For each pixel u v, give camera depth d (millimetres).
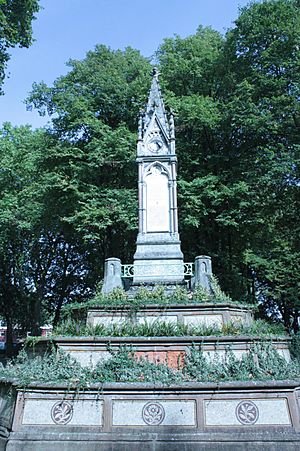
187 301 13062
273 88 24641
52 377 9391
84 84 27891
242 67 26609
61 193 26031
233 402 8594
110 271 16234
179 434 8367
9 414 9102
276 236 26719
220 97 28938
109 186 26531
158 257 16500
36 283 38500
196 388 8703
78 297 38031
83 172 25172
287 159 22281
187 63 28062
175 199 17438
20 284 39062
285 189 23625
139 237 17016
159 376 9234
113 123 28484
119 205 24672
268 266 25297
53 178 24562
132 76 29406
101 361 10258
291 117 23875
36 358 11148
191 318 12633
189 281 16500
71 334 11609
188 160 26672
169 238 16891
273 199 23891
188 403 8656
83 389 8867
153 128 18359
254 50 26125
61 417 8750
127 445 8281
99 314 12898
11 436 8578
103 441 8359
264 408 8523
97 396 8828
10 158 37219
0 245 35562
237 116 24141
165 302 12969
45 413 8812
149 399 8727
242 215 23969
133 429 8508
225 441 8219
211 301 12977
